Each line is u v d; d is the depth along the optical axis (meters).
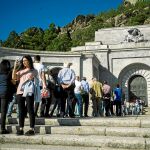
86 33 71.06
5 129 7.93
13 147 6.54
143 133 7.18
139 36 34.62
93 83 16.98
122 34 35.94
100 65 33.81
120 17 71.44
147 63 33.19
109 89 18.02
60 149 6.31
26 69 7.91
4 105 7.92
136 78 34.38
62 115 12.27
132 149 6.36
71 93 12.25
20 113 7.66
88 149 6.34
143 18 67.75
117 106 19.55
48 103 11.86
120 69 33.88
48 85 11.75
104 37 36.62
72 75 12.22
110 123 8.26
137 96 33.94
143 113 27.58
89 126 8.19
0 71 8.10
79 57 29.39
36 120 9.06
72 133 7.70
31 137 7.10
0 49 24.78
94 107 16.89
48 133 7.87
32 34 81.44
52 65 28.84
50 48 70.25
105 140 6.61
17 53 26.08
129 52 33.84
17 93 7.74
